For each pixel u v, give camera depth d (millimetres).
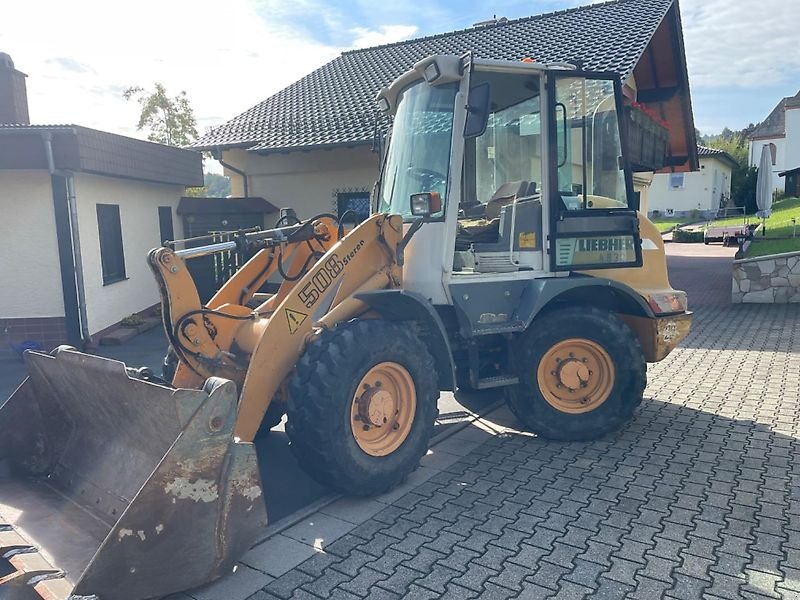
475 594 3000
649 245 5320
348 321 4176
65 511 3508
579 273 5004
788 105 41156
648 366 7223
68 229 8891
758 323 9477
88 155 8711
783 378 6582
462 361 4949
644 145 5516
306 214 13695
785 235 18219
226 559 3031
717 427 5184
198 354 4043
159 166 11172
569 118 4836
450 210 4480
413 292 4223
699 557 3252
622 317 5406
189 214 12969
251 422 3779
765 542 3381
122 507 3346
